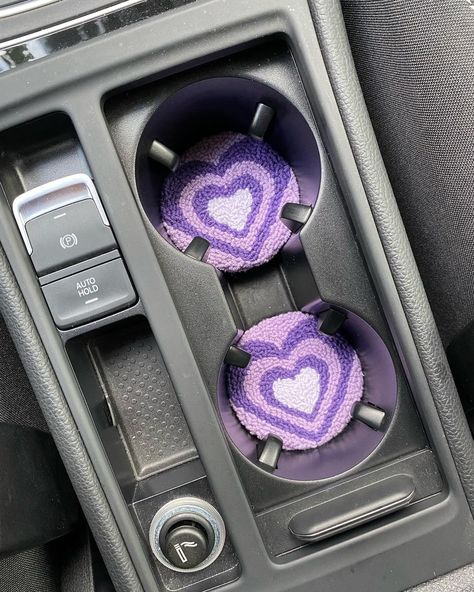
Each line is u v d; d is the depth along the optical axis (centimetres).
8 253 22
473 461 23
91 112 22
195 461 25
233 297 28
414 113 24
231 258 27
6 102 22
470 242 24
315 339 27
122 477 24
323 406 26
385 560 23
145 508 24
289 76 23
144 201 24
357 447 25
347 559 23
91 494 23
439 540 23
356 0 25
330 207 23
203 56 22
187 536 23
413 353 23
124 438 26
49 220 22
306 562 23
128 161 23
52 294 22
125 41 22
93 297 22
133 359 26
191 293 23
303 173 26
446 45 22
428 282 27
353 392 26
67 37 22
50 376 22
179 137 26
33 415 28
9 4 22
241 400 26
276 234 26
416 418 24
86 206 22
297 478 24
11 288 22
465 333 24
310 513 23
